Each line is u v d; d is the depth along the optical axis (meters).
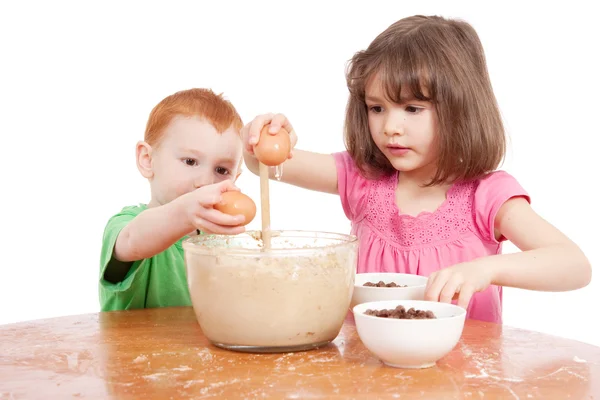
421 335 1.03
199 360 1.11
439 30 1.69
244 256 1.11
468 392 0.96
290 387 0.97
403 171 1.87
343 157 1.98
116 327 1.36
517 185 1.73
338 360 1.11
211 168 1.76
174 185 1.76
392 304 1.19
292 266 1.11
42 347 1.20
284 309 1.11
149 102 2.78
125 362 1.10
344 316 1.20
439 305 1.17
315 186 1.97
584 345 1.23
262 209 1.19
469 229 1.78
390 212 1.86
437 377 1.02
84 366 1.08
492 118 1.74
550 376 1.04
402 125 1.63
